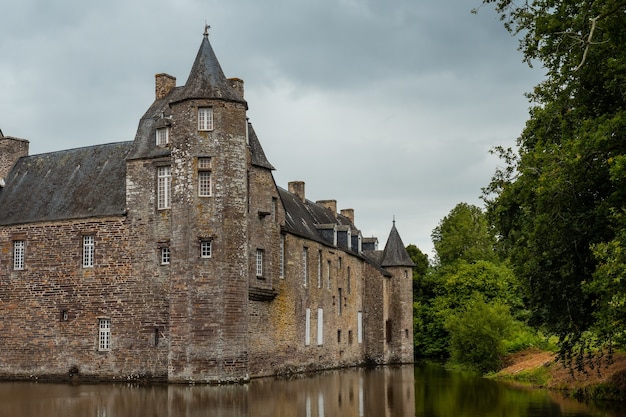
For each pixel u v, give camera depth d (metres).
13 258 36.75
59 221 35.62
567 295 22.19
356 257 52.75
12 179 39.88
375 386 30.59
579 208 20.69
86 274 34.69
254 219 35.75
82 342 34.34
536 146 21.06
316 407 22.58
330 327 46.31
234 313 31.30
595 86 21.39
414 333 62.94
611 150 19.31
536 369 31.62
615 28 18.98
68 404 23.38
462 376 36.75
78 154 38.81
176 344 31.12
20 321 35.94
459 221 67.56
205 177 32.03
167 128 34.09
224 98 32.38
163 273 33.06
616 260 16.70
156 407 22.34
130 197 34.28
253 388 29.12
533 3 21.78
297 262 41.09
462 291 59.22
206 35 33.97
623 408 21.27
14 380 34.47
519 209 23.48
